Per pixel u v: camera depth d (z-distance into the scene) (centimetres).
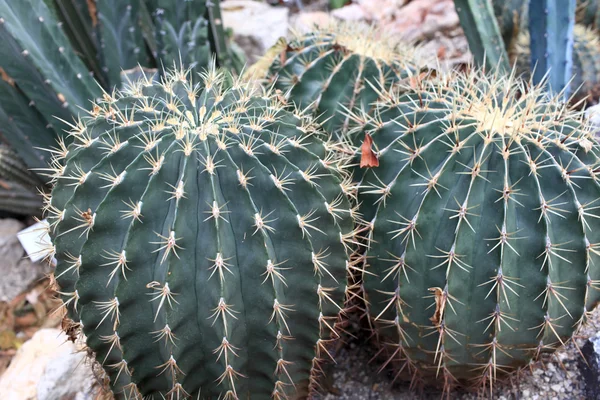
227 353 86
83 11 157
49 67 133
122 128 88
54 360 120
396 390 106
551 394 102
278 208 85
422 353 96
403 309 93
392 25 227
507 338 90
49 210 92
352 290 102
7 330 147
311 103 110
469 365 94
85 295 85
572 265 88
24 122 145
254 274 84
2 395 122
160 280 83
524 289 88
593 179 88
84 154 89
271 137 88
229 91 94
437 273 89
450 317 89
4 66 132
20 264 159
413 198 91
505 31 170
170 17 132
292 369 93
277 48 136
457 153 89
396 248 92
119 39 143
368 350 111
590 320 109
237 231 84
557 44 138
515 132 88
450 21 213
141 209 82
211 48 145
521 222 87
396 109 100
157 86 94
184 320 84
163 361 87
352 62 114
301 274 87
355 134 108
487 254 87
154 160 84
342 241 90
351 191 97
